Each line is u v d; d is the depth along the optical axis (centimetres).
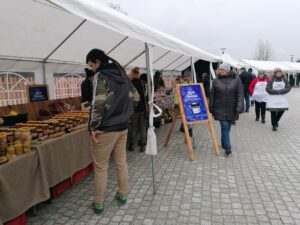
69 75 633
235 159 532
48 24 416
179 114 629
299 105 1539
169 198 370
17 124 356
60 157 342
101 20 247
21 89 500
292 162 511
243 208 340
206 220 315
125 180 350
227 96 530
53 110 502
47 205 354
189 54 535
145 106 581
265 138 706
